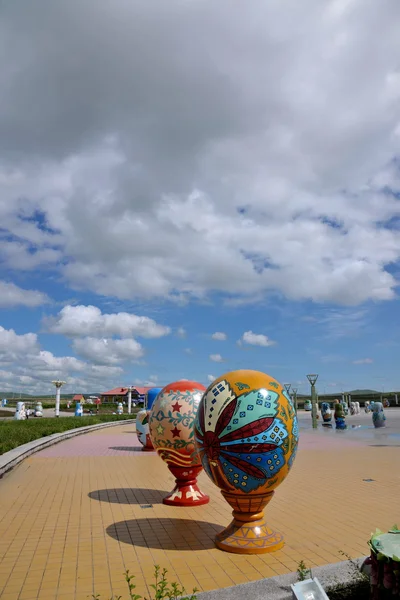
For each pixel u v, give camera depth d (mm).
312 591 3439
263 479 5016
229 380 5383
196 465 7234
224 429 5066
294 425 5246
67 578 4312
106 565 4629
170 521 6215
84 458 12297
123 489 8289
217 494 7973
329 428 23516
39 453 13352
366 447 14602
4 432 15578
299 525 5977
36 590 4062
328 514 6504
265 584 3842
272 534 5191
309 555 4867
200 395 7387
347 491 7984
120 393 68375
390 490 8055
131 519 6328
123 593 3967
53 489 8297
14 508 6938
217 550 5047
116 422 28578
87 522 6184
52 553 4988
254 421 5008
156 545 5227
